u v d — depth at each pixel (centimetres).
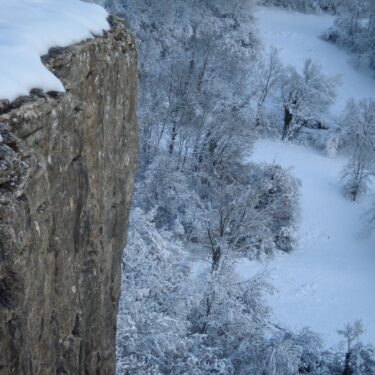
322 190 3919
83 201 693
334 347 2550
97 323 812
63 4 791
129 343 1547
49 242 581
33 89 550
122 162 897
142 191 3130
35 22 647
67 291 663
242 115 4044
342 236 3616
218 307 2012
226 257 2127
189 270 2061
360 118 4431
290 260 3331
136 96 966
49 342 612
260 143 4344
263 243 3180
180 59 4231
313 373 2012
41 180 525
